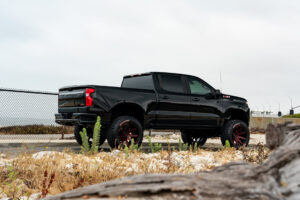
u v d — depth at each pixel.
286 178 1.51
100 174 4.46
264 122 21.47
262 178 1.58
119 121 7.22
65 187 4.04
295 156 1.58
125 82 8.94
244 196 1.51
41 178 4.22
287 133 1.86
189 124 8.38
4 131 12.90
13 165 4.42
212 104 8.79
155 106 7.84
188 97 8.40
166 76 8.27
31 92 10.43
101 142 8.39
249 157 5.89
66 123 7.83
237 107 9.21
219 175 1.76
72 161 4.96
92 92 7.10
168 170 4.91
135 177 1.86
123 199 1.55
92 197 1.66
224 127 8.92
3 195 3.72
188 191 1.57
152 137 13.49
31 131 13.40
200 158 5.98
